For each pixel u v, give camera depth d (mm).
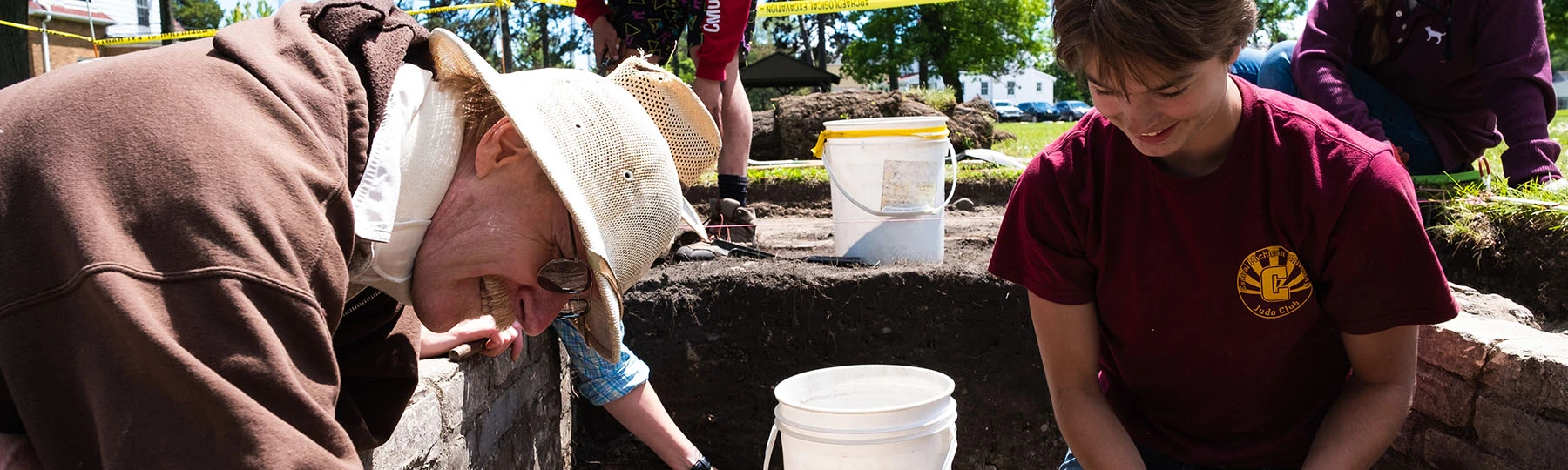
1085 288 1916
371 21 1413
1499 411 2129
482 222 1402
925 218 3514
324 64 1296
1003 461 3492
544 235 1434
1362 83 3803
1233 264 1782
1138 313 1901
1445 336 2324
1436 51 3684
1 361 1089
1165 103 1494
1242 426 2012
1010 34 35844
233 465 1025
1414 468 2449
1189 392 1997
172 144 1092
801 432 2568
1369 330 1769
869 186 3492
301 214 1136
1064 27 1522
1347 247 1714
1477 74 3695
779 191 6312
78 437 1099
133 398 1040
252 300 1066
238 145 1116
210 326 1046
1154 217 1783
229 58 1232
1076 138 1878
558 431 3398
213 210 1067
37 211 1083
